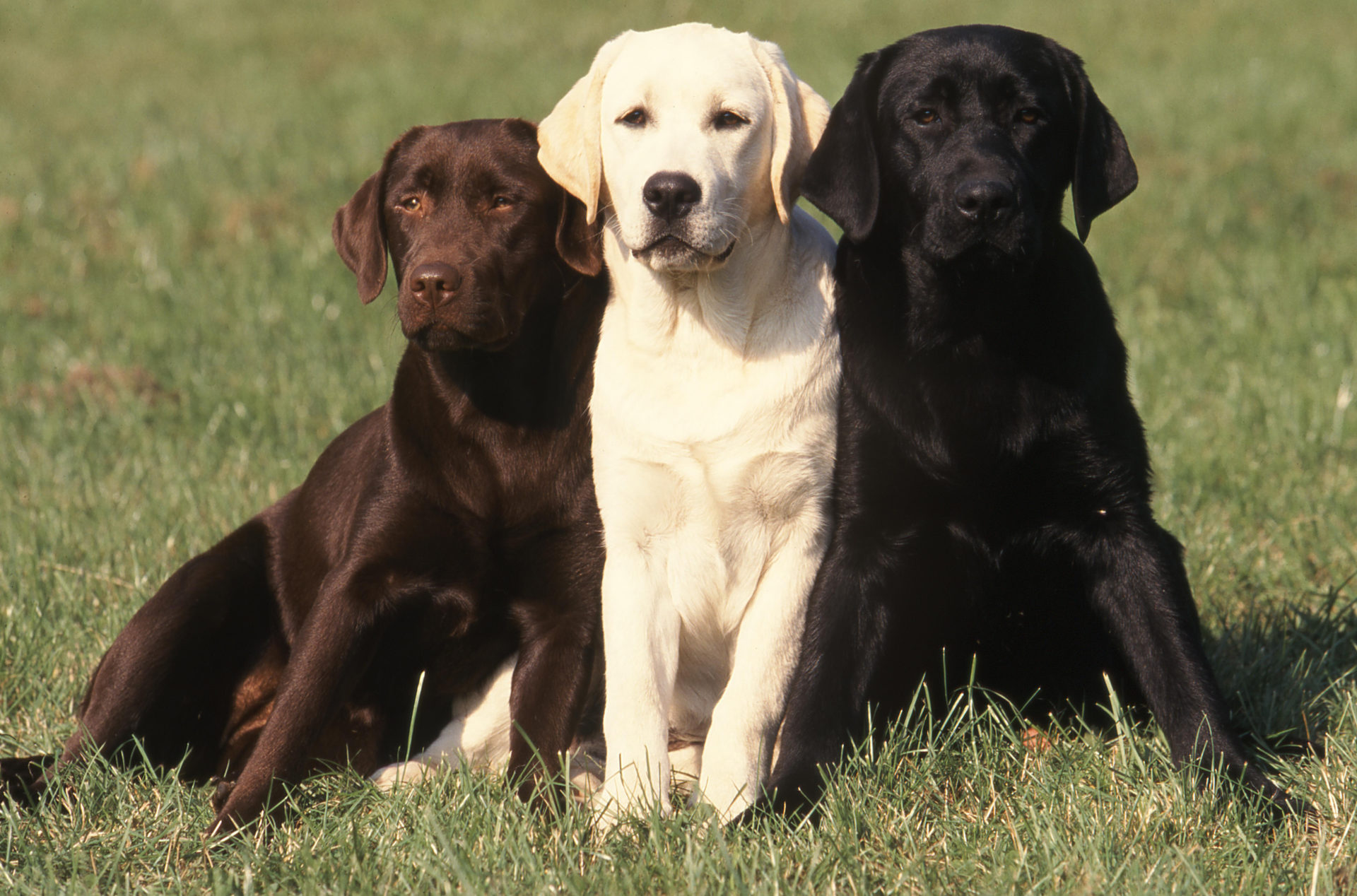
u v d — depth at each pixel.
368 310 11.22
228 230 13.84
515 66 23.77
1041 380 4.40
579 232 4.73
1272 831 3.78
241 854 3.76
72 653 5.32
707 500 4.49
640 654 4.43
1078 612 4.59
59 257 13.03
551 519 4.68
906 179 4.55
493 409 4.65
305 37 27.56
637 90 4.48
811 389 4.51
